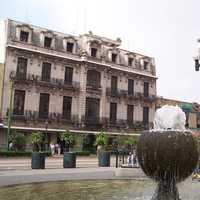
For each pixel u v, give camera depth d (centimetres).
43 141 4069
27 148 3909
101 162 2241
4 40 4075
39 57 4241
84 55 4606
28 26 4216
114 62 5025
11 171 1706
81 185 1163
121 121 4972
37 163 1922
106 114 4822
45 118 4228
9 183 1154
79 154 3928
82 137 4475
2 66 4022
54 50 4406
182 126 750
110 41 5144
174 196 717
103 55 4912
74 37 4694
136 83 5247
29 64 4166
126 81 5119
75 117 4509
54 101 4341
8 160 2858
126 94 5059
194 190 1111
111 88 4928
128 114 5106
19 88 4072
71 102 4509
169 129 730
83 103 4581
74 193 974
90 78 4716
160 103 5522
